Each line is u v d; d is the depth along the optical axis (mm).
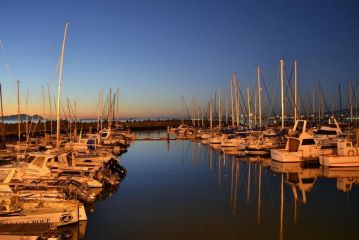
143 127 133125
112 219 19547
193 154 51344
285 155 39562
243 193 25766
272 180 30766
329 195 25172
